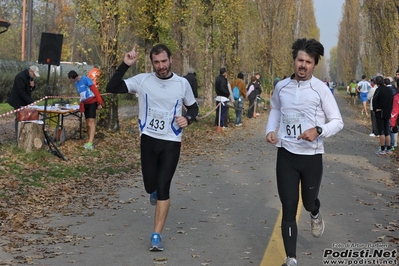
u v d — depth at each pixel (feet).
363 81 115.75
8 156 40.50
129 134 60.49
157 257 20.62
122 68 21.20
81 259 20.22
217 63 148.36
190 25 118.32
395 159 50.31
